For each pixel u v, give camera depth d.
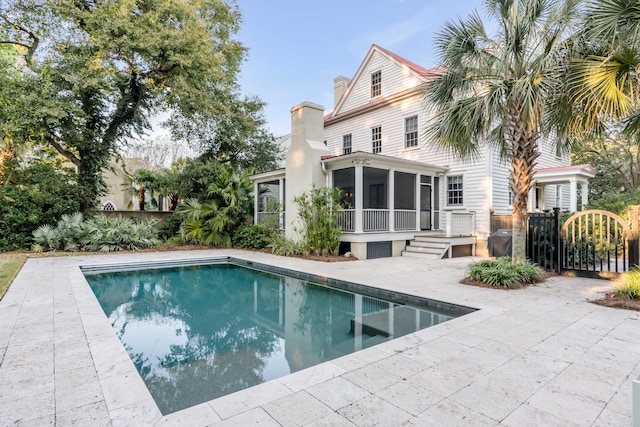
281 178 13.07
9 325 3.91
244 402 2.27
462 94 6.92
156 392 2.84
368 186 13.95
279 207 12.93
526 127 6.29
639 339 3.44
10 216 10.98
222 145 17.83
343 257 10.16
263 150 18.62
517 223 6.57
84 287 5.96
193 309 5.90
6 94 11.12
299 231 10.88
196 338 4.40
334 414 2.12
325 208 10.30
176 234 14.85
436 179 12.98
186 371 3.31
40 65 11.72
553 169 12.24
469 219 11.55
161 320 5.27
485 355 3.06
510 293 5.53
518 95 5.80
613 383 2.53
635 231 6.25
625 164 19.72
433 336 3.57
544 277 6.62
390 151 14.74
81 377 2.63
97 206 14.34
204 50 13.64
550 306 4.72
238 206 13.44
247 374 3.24
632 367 2.79
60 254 10.59
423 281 6.64
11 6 11.95
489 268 6.39
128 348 4.02
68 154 13.09
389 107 14.80
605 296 5.18
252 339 4.35
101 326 3.88
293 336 4.45
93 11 11.88
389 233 10.90
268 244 12.46
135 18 12.29
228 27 17.78
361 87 16.45
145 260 9.62
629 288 4.89
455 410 2.17
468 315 4.32
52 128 11.84
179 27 13.42
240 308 5.95
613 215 6.56
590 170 12.45
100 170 13.95
